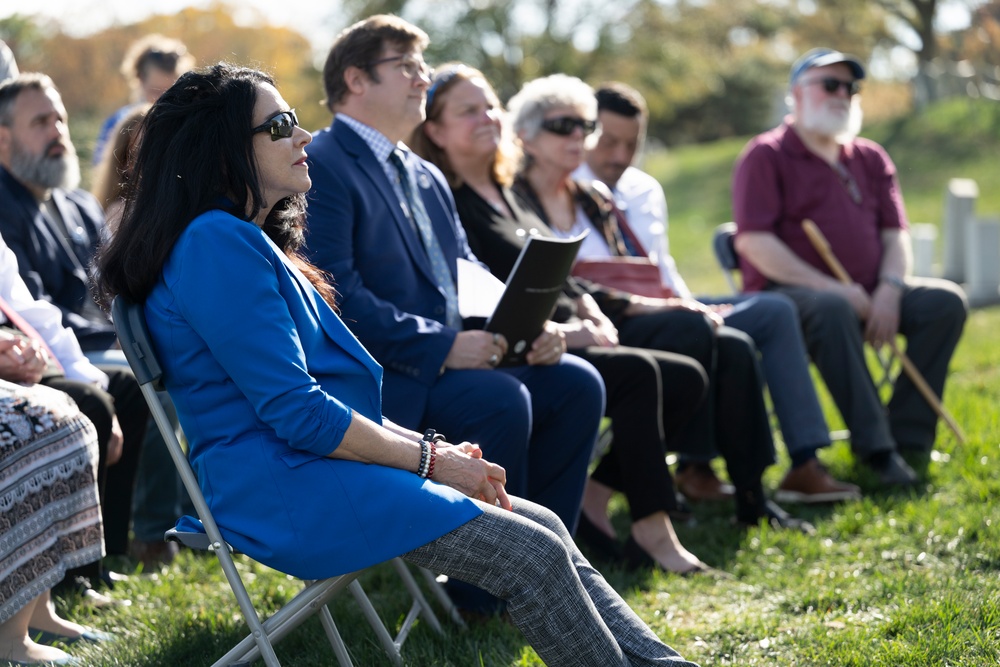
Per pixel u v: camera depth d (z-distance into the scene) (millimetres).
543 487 4609
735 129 49219
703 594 4652
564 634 3070
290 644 4109
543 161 5789
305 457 3080
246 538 3055
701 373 5285
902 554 4953
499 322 4434
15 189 5285
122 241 3119
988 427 6777
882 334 6559
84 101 36562
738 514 5625
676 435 5438
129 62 8320
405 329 4375
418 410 4328
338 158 4520
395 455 3143
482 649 3979
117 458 4668
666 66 38281
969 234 13055
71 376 4715
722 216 26094
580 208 6027
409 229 4641
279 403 2973
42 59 36656
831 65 6754
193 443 3164
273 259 3117
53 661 3801
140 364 3057
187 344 3062
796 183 6789
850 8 38375
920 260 13977
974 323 11344
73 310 5414
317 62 36969
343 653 3555
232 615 4344
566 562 3100
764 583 4711
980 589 4344
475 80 5238
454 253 4840
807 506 5930
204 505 3061
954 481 5996
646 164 34938
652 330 5578
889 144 26750
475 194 5246
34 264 5277
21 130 5234
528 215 5512
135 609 4441
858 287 6574
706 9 39906
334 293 4375
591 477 5320
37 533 3779
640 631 3271
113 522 4910
